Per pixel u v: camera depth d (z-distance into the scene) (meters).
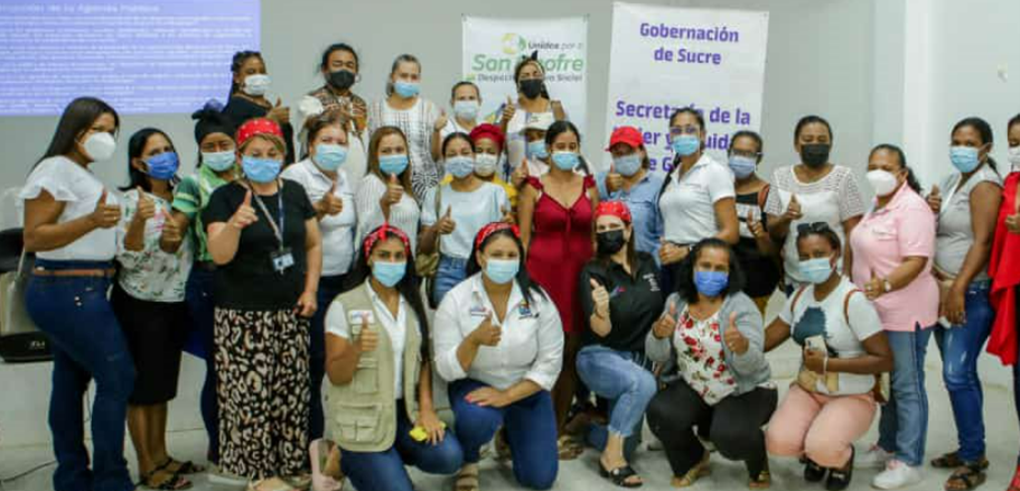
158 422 3.36
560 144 3.62
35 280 2.92
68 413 3.16
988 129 3.30
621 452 3.38
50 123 5.30
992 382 4.71
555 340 3.21
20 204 3.10
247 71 3.87
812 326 3.25
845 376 3.20
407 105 4.18
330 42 5.86
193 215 3.22
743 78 4.45
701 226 3.70
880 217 3.35
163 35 5.42
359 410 2.90
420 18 6.02
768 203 3.77
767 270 3.82
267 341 2.99
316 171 3.39
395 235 2.92
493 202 3.70
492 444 3.80
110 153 2.85
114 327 3.02
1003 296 3.18
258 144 2.92
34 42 5.21
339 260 3.40
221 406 3.06
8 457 3.75
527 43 4.57
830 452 3.14
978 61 4.75
